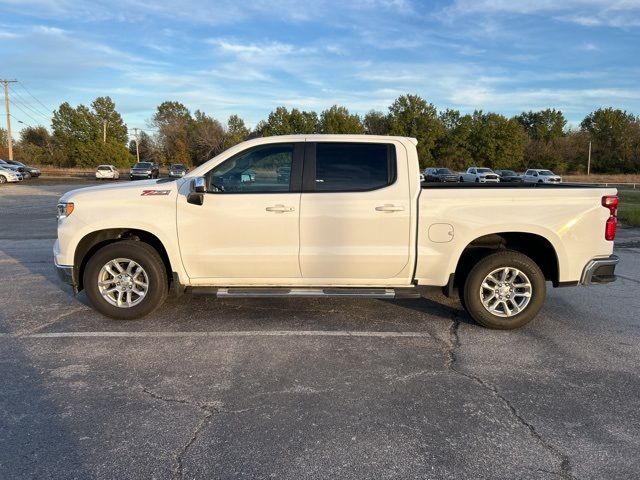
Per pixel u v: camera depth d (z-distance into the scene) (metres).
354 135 4.95
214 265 4.90
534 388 3.66
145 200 4.88
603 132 71.56
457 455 2.80
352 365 4.04
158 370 3.91
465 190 4.75
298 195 4.79
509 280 4.91
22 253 8.94
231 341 4.55
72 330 4.80
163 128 77.38
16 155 68.56
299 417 3.21
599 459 2.78
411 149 4.88
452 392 3.58
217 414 3.23
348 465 2.70
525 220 4.73
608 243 4.86
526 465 2.71
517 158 70.19
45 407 3.30
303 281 4.95
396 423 3.14
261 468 2.67
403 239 4.80
